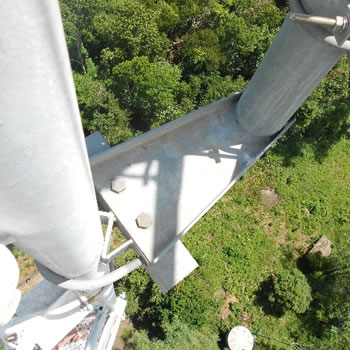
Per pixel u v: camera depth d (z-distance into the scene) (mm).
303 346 16953
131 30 19578
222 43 21406
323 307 17469
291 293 16719
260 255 18750
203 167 7598
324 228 19812
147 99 19219
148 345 15461
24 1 1728
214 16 22578
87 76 21328
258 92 7023
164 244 6914
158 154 7484
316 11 5488
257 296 17828
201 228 18922
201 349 15781
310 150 21609
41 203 2990
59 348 9656
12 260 3529
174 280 7406
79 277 5316
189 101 19797
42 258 4195
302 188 20719
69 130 2598
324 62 6160
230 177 7637
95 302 8211
